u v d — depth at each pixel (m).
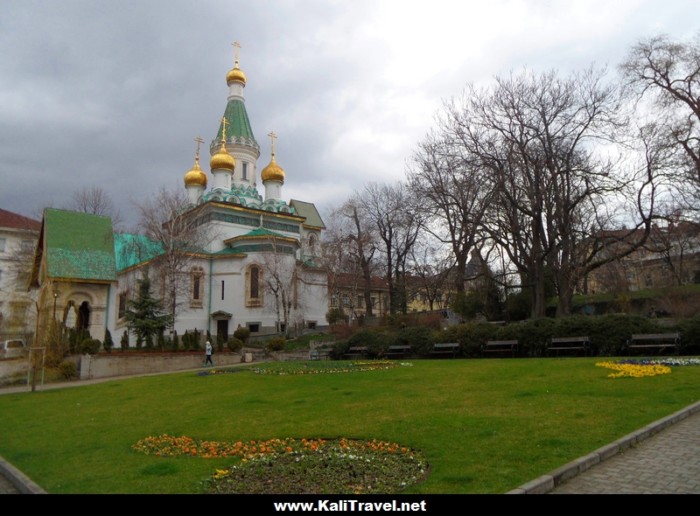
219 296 52.56
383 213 52.28
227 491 6.46
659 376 14.30
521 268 31.20
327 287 55.66
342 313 53.78
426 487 6.23
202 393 17.31
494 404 11.57
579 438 8.08
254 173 65.19
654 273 53.00
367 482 6.55
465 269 40.56
